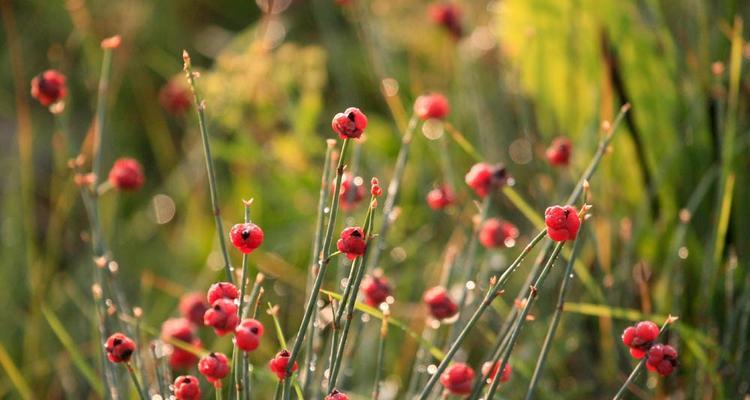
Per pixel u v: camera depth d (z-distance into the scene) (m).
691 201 0.64
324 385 0.58
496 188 0.58
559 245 0.51
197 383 0.51
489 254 0.63
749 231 0.65
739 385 0.60
